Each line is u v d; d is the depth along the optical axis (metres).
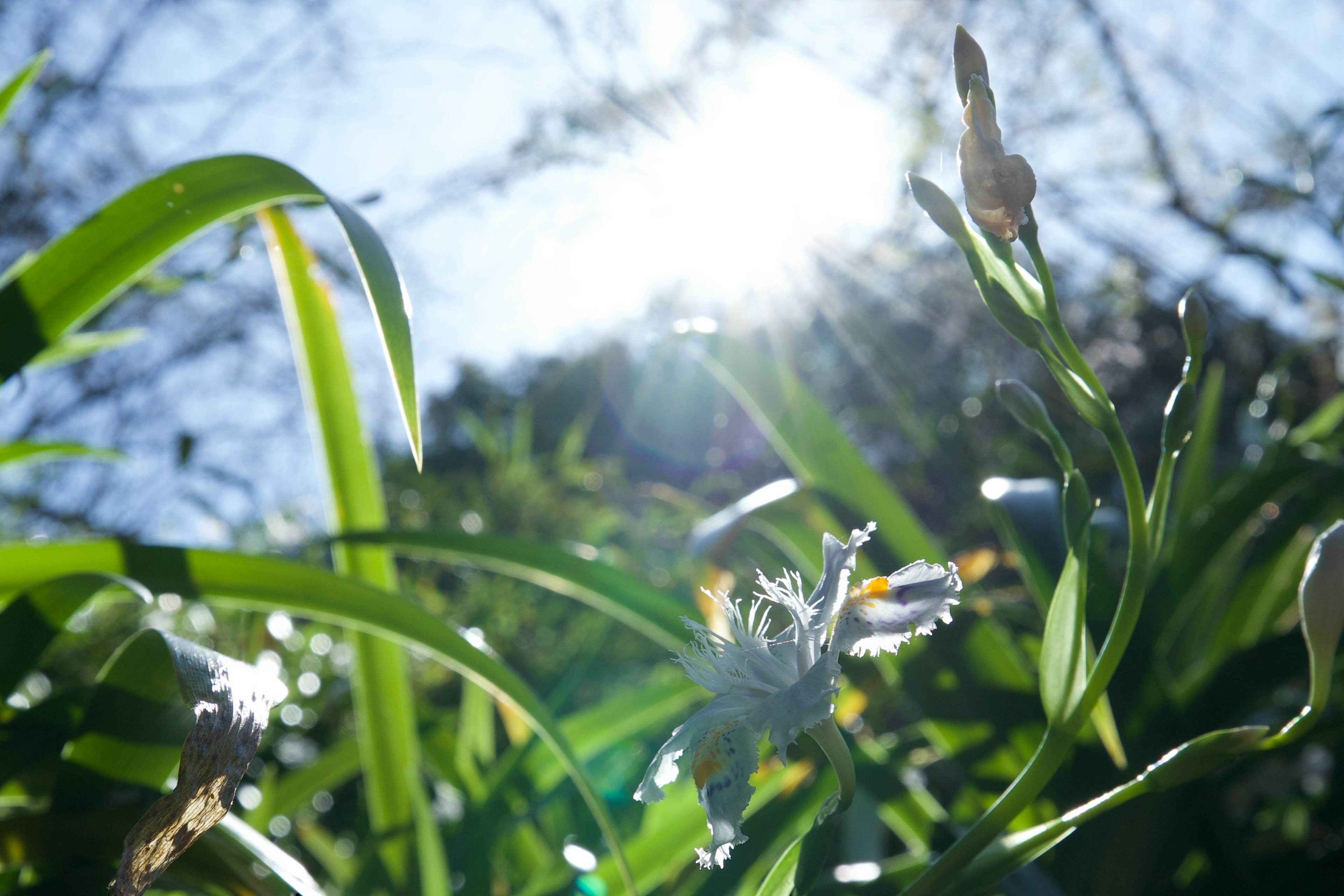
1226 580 0.50
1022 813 0.34
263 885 0.25
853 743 0.38
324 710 0.68
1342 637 0.38
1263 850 0.45
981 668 0.37
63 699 0.29
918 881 0.23
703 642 0.23
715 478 1.54
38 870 0.26
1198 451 0.51
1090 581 0.36
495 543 0.36
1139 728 0.36
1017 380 0.24
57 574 0.30
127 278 0.29
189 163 0.28
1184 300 0.22
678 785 0.41
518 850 0.45
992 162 0.21
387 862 0.36
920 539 0.40
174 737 0.26
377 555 0.38
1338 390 0.94
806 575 0.41
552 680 0.93
